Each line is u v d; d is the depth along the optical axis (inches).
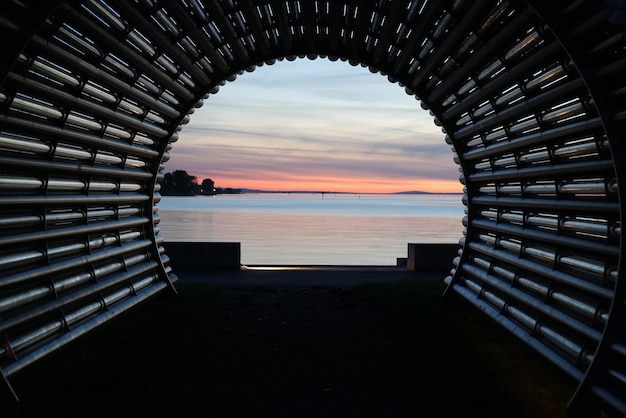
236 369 218.8
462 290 327.3
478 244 313.4
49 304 205.0
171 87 284.4
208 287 401.1
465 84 260.2
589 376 165.0
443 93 288.5
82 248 241.3
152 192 330.6
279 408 179.5
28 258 193.6
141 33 226.7
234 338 265.1
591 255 183.9
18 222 187.6
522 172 229.6
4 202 177.9
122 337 256.1
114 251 274.4
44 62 180.2
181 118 321.7
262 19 264.8
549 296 212.2
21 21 156.3
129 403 181.6
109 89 233.5
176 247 510.0
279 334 273.6
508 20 193.6
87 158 237.0
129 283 298.7
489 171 282.7
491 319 271.9
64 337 214.4
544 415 172.9
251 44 300.8
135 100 261.4
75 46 193.0
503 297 268.5
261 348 248.5
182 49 258.2
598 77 151.9
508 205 257.8
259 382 203.9
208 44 260.7
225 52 294.0
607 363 161.8
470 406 180.7
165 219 2610.7
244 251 1187.9
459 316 308.5
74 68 196.5
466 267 327.9
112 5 190.7
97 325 243.3
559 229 205.2
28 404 174.7
